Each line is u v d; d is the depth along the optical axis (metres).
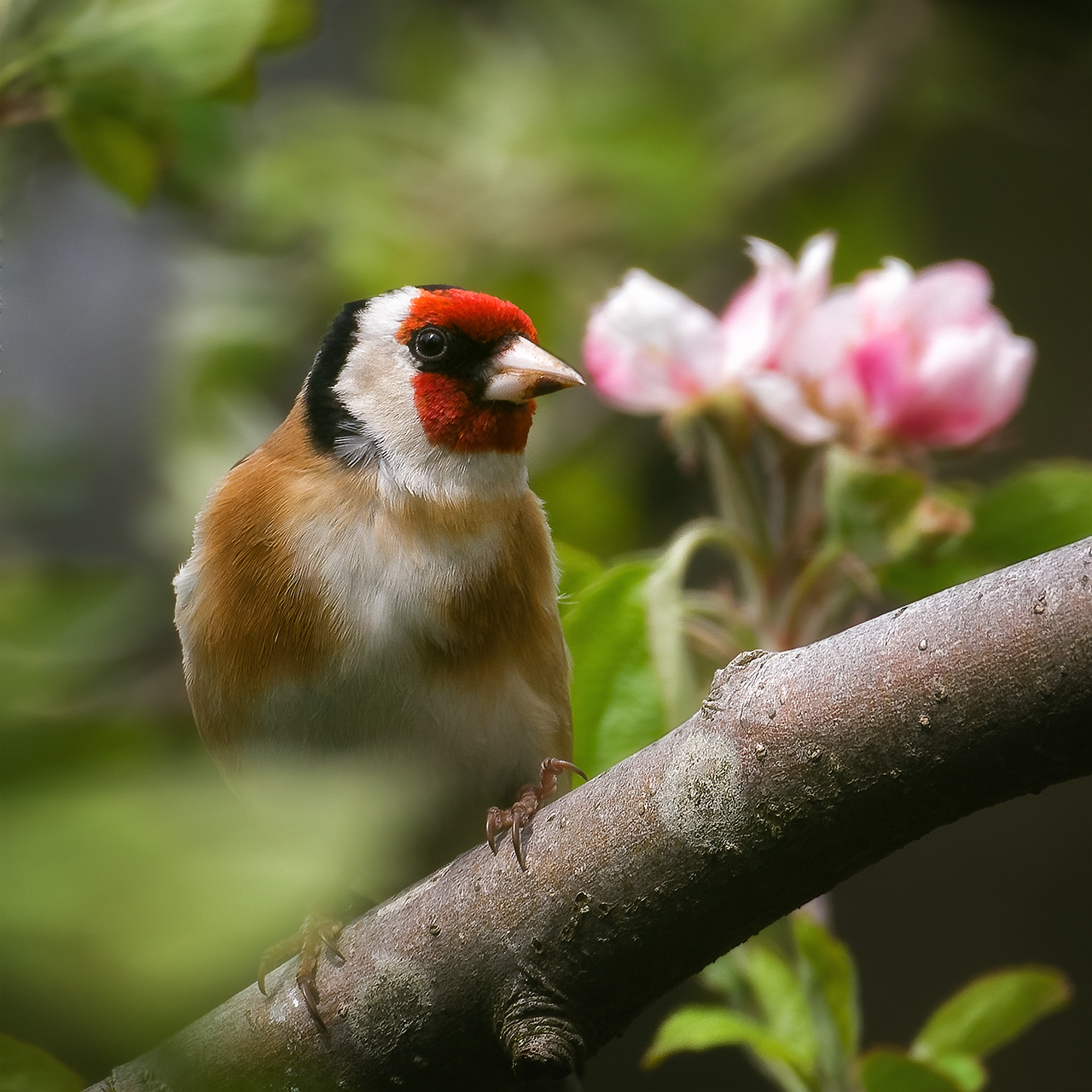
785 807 1.99
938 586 2.06
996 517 2.06
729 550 2.07
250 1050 2.01
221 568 2.06
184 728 1.41
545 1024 2.00
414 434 2.07
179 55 2.04
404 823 2.06
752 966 2.05
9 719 1.25
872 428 2.06
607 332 2.07
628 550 2.22
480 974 2.01
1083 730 1.98
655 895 2.00
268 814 1.22
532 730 2.07
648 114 2.22
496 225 2.21
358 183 2.21
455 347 2.07
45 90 2.05
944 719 1.99
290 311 2.22
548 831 2.01
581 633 2.05
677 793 2.00
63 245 2.19
